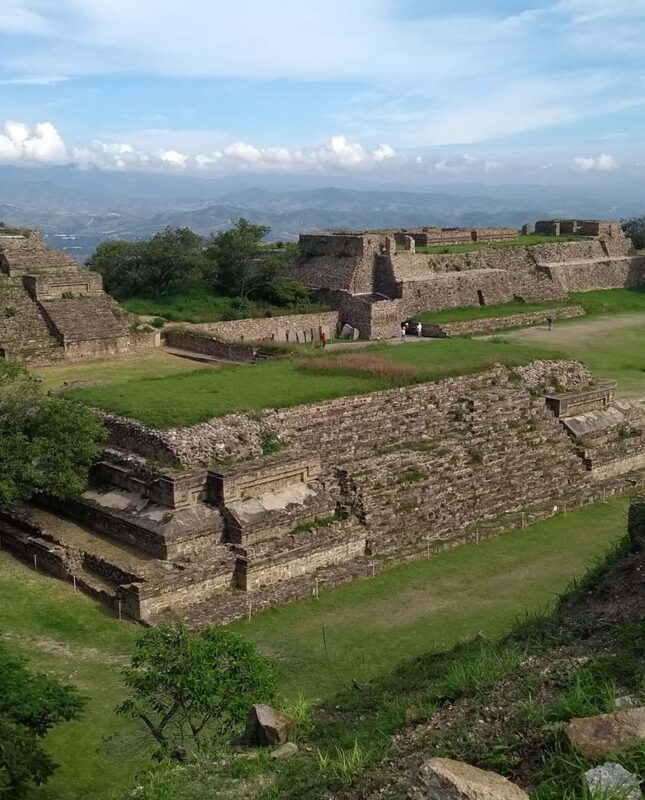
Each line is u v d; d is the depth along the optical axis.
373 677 23.06
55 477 31.73
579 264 103.81
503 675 15.56
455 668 17.25
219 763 15.81
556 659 15.66
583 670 14.34
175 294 79.31
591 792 10.27
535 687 14.39
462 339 56.62
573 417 45.53
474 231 102.81
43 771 17.48
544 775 11.27
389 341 74.94
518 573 32.28
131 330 64.12
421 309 83.81
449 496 36.97
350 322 79.75
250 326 72.06
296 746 16.17
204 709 18.52
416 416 40.47
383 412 39.75
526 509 38.72
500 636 22.20
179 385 40.34
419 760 12.80
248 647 19.61
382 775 12.74
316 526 32.97
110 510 32.09
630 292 107.00
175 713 20.72
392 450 37.94
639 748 11.05
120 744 20.23
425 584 31.39
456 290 87.69
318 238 87.25
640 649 15.00
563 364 49.38
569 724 11.83
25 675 19.47
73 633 26.91
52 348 58.50
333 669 24.58
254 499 32.28
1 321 58.44
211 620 28.06
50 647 25.80
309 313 78.00
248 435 34.72
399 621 28.23
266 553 30.81
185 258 78.06
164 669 18.84
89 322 61.38
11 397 33.78
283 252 88.62
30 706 18.12
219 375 42.88
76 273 63.97
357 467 35.75
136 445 33.84
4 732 17.22
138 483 32.25
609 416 47.06
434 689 16.28
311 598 30.34
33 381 35.84
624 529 37.09
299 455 34.12
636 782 10.43
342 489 34.97
